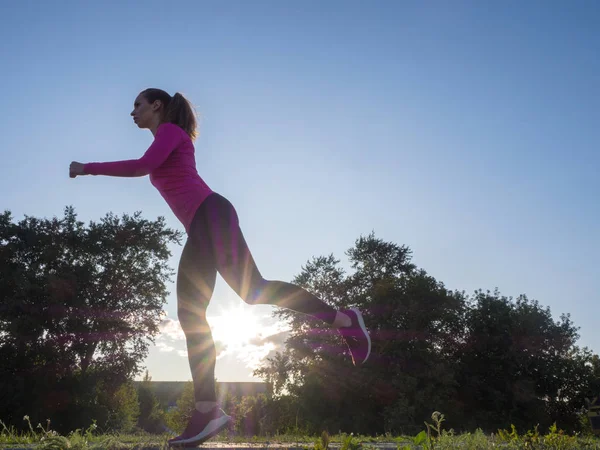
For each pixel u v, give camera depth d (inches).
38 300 1321.4
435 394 1414.9
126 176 112.1
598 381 1608.0
